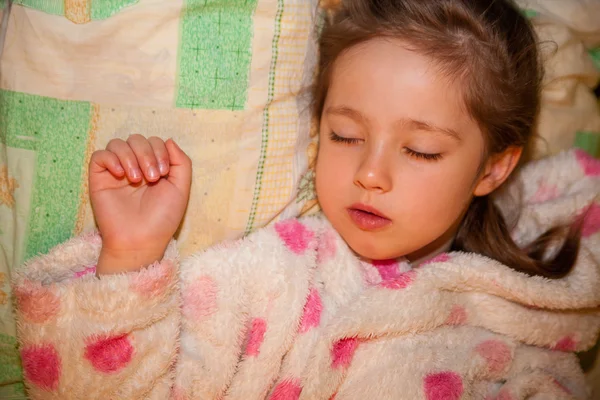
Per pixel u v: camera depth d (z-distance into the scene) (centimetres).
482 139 67
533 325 73
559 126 80
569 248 76
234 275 67
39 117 63
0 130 64
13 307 65
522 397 72
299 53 69
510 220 79
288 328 68
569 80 80
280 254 68
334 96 66
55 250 63
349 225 67
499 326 73
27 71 63
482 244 77
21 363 67
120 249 62
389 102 63
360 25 65
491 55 66
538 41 74
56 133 64
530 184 79
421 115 63
